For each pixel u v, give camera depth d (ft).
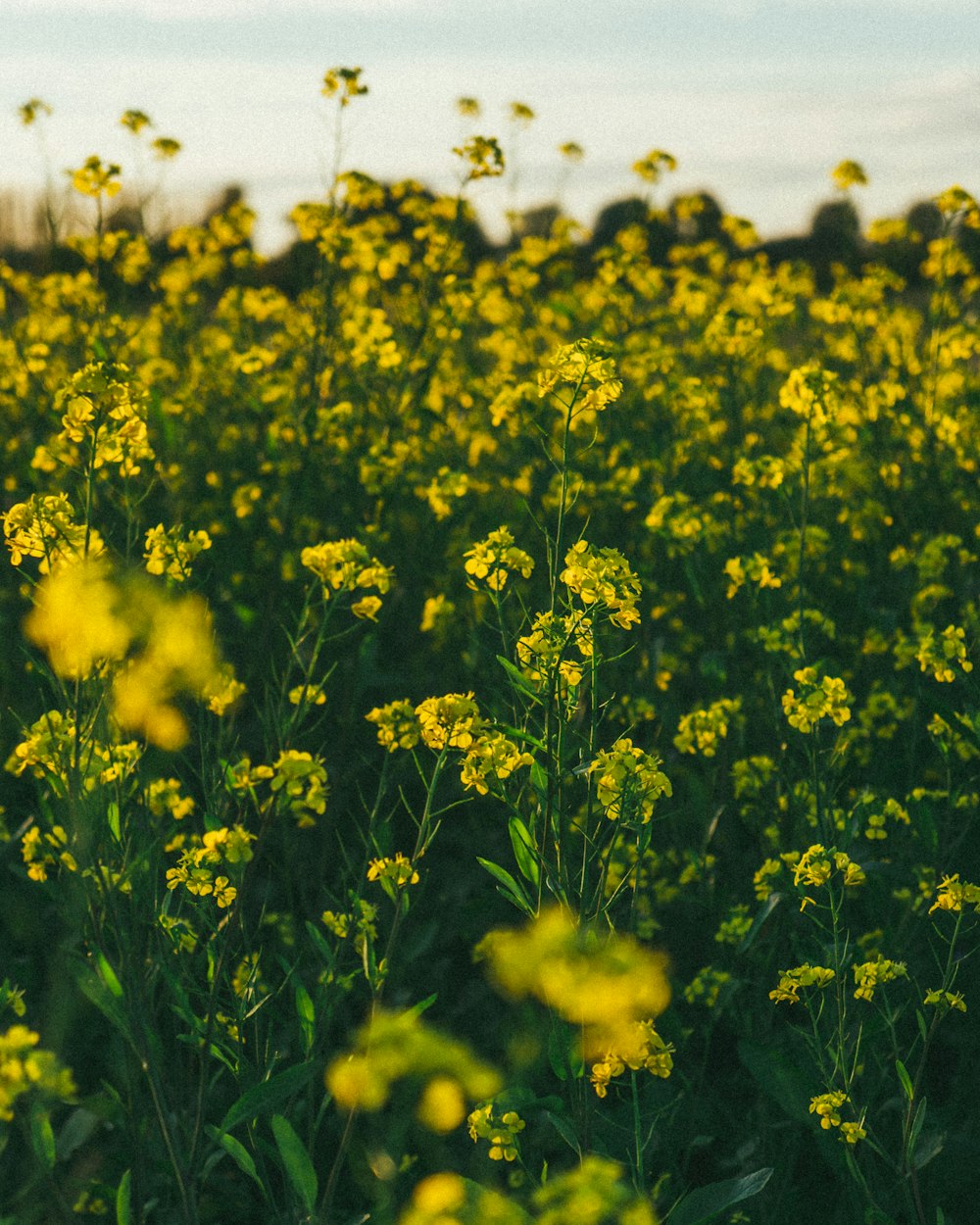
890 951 9.14
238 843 6.39
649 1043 6.16
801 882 7.34
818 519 15.67
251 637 13.67
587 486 14.37
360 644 12.94
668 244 25.82
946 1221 7.33
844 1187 7.45
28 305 20.21
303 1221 6.73
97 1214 7.82
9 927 9.25
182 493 15.87
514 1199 7.77
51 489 13.11
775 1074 7.47
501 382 18.08
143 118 15.25
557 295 20.34
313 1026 7.00
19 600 13.39
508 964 2.28
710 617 14.26
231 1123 6.13
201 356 19.24
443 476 13.70
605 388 7.48
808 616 10.95
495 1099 6.53
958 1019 9.21
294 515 15.23
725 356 17.76
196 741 8.92
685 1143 8.30
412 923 10.70
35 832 6.99
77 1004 8.31
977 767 10.93
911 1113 7.16
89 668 5.87
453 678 12.92
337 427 15.23
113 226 16.65
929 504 16.07
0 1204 7.73
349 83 14.84
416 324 17.40
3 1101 4.46
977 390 17.02
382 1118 8.41
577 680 7.04
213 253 21.99
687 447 15.96
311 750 12.03
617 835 7.79
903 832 10.05
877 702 11.48
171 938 7.06
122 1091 8.00
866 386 17.25
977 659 11.05
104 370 6.64
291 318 20.35
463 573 13.98
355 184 15.88
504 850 11.32
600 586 6.89
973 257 18.80
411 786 11.90
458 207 16.60
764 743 11.73
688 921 10.18
